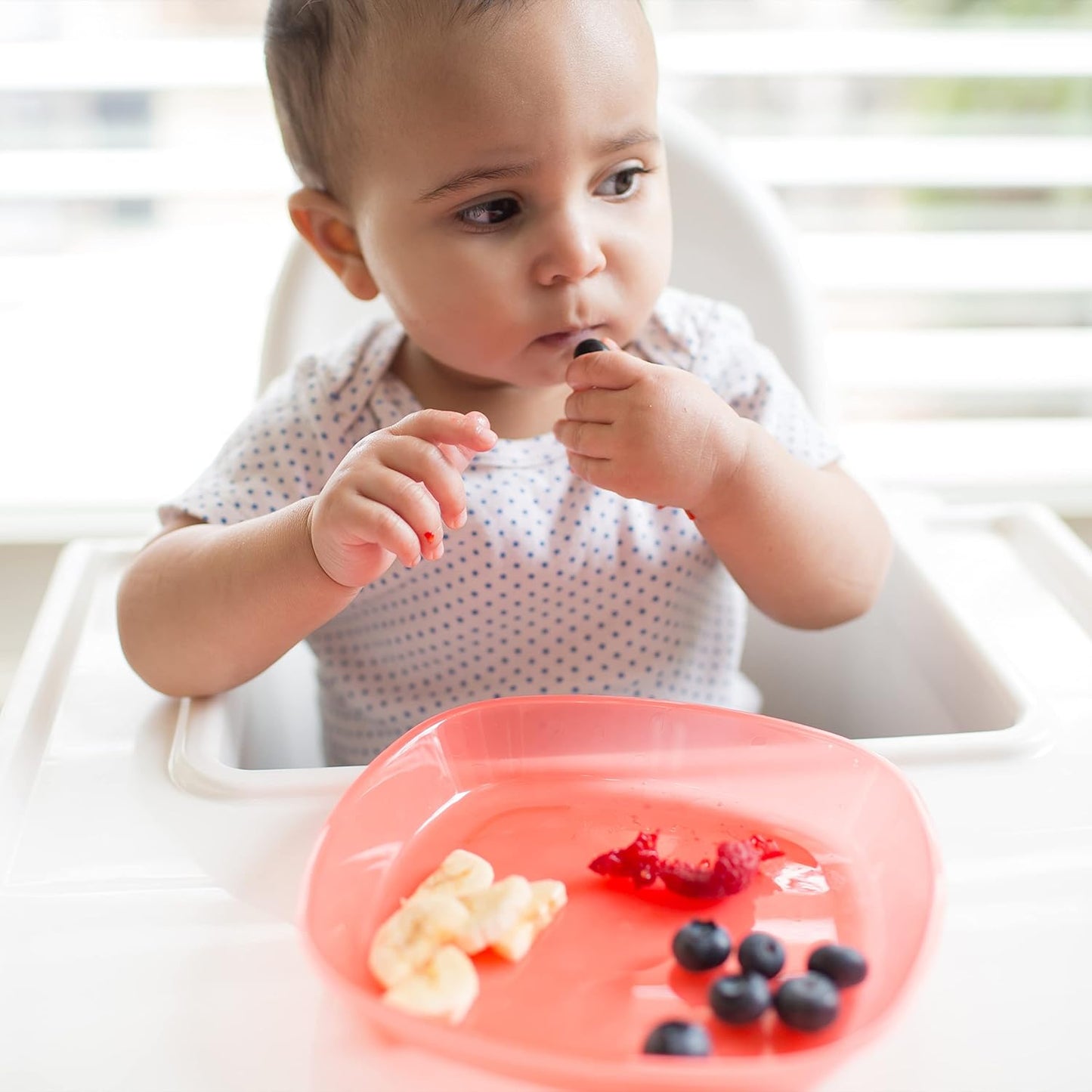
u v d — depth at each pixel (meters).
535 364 0.78
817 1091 0.45
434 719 0.64
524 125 0.69
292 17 0.77
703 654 0.95
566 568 0.86
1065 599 0.84
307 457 0.86
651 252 0.76
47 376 1.40
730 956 0.51
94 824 0.62
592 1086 0.43
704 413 0.74
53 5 1.26
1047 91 1.34
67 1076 0.47
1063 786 0.63
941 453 1.45
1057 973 0.51
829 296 1.42
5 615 1.40
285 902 0.56
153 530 1.37
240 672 0.74
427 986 0.48
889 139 1.33
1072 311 1.44
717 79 1.32
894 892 0.54
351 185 0.79
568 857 0.59
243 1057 0.48
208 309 1.38
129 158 1.29
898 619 0.88
